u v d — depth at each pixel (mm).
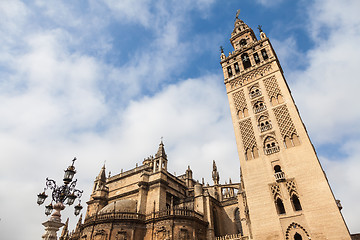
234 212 56312
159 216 47500
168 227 44875
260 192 35094
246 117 43375
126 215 48031
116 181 67125
